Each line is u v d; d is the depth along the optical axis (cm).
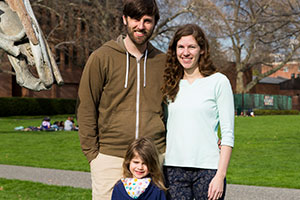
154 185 303
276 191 679
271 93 5931
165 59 328
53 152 1295
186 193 305
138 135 311
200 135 300
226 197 635
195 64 312
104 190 312
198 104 300
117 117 311
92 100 309
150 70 317
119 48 309
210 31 2909
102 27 2934
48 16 3120
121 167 313
